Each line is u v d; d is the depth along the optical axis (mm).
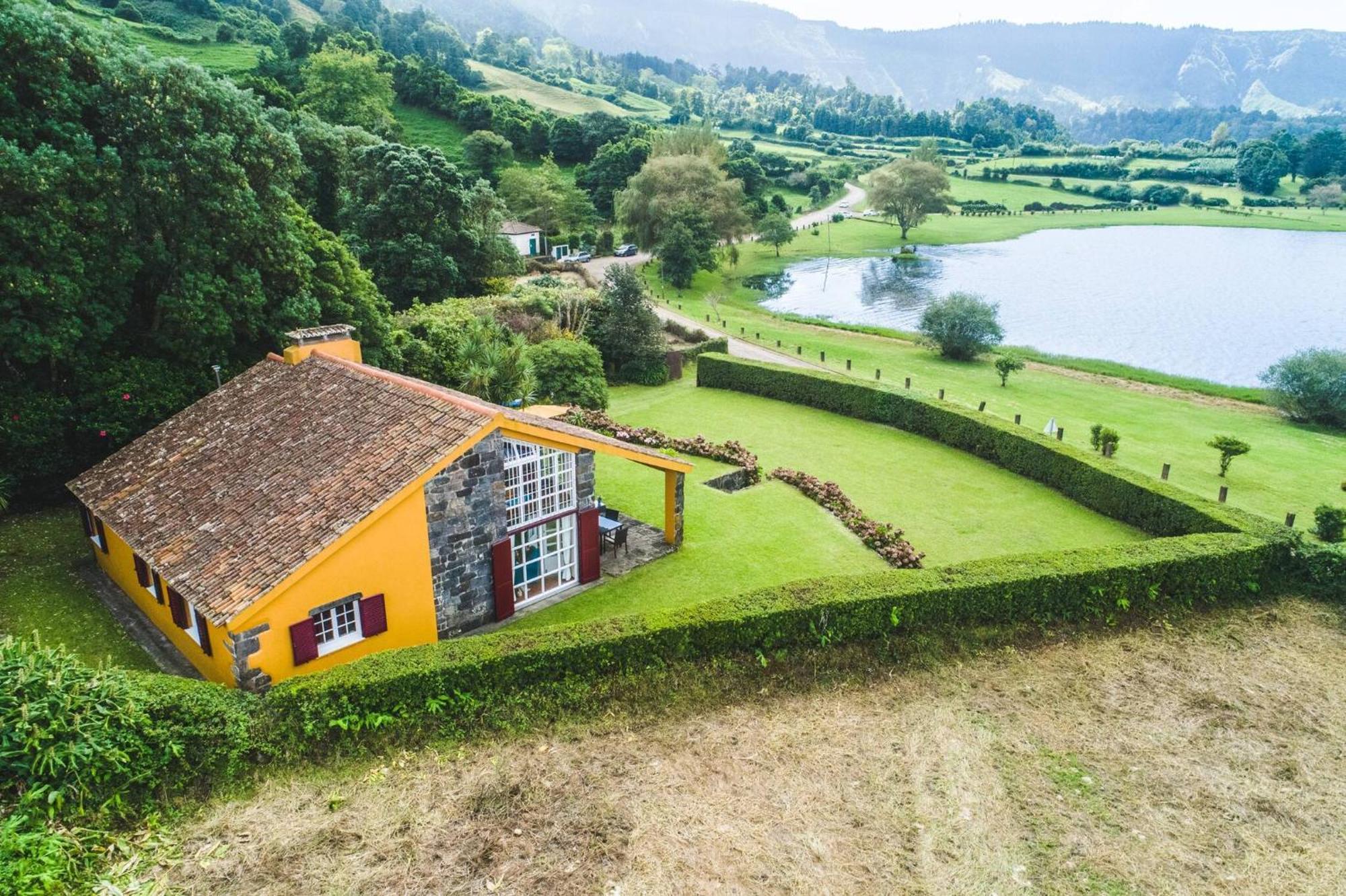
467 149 112500
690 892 12406
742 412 43031
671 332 59688
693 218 87875
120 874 12047
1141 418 45750
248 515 18219
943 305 60969
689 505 29500
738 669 18125
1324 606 22500
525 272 75875
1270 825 14492
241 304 28766
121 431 25953
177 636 19062
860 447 37531
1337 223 139375
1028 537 28016
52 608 20750
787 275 101938
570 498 22547
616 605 22078
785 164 170375
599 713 16781
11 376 25625
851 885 12719
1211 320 76188
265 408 22625
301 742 14820
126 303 26469
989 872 13141
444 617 19672
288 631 16469
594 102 192000
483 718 16094
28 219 23047
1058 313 79938
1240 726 17406
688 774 15219
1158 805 14930
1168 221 144000
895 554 25016
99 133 26078
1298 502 33156
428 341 41125
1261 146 174000
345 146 59031
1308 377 45562
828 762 15719
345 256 35719
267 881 12266
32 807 12289
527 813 13992
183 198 26766
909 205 120500
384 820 13664
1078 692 18484
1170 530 27078
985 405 45219
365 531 17359
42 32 23906
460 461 18984
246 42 124062
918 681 18625
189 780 13805
